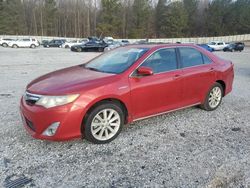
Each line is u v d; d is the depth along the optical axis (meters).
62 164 3.38
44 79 4.17
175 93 4.70
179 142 4.04
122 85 3.99
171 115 5.21
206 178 3.12
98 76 4.06
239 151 3.79
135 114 4.24
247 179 3.12
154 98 4.39
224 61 5.83
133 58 4.39
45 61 17.25
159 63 4.53
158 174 3.20
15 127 4.49
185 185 3.00
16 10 70.12
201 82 5.13
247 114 5.43
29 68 12.98
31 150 3.71
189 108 5.70
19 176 3.11
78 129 3.68
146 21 80.44
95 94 3.72
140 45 4.91
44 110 3.53
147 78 4.27
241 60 21.83
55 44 43.34
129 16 79.81
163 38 75.69
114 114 4.02
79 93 3.63
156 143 3.99
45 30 77.19
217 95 5.61
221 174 3.21
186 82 4.83
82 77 4.05
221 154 3.69
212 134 4.36
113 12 74.12
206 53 5.42
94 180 3.07
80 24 82.19
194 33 83.50
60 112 3.53
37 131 3.62
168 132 4.40
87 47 31.38
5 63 15.31
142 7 78.94
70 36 81.88
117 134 4.09
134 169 3.30
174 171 3.26
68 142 3.96
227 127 4.68
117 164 3.40
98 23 77.12
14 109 5.50
